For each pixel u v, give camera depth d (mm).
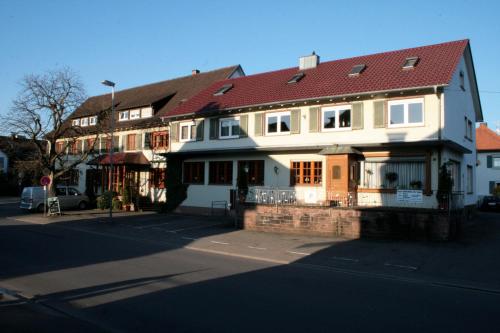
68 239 16609
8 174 52531
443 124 18891
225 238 17109
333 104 21906
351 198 19469
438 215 15617
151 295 8062
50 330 6027
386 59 23609
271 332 6008
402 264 12086
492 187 43500
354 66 24234
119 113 35625
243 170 20594
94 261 11805
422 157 19312
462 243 15211
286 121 23641
